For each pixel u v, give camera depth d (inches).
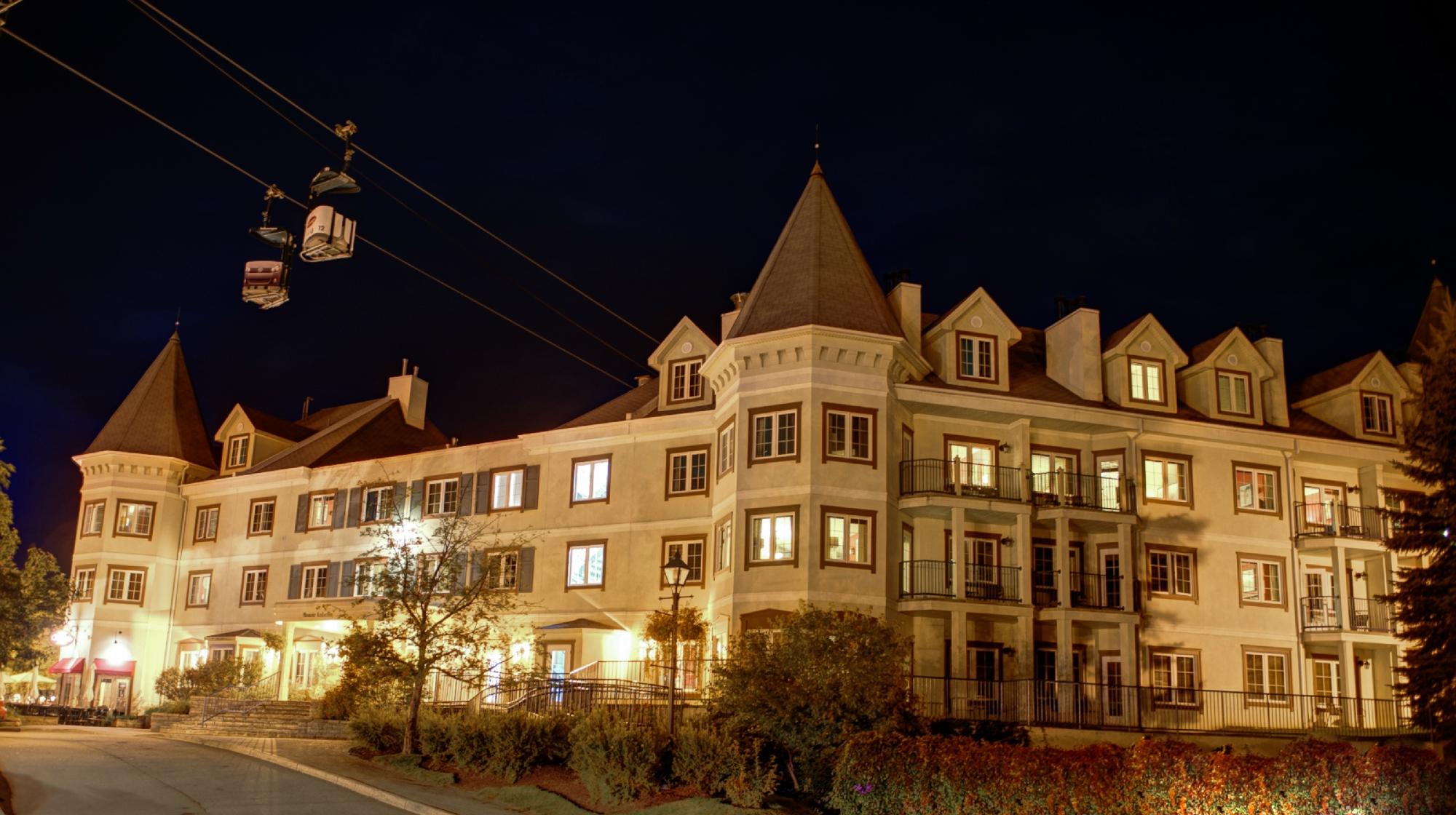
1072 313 1491.1
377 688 1234.6
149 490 1930.4
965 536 1349.7
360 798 840.9
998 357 1430.9
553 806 812.0
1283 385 1539.1
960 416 1400.1
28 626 1654.8
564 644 1450.5
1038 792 747.4
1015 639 1339.8
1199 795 780.0
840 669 860.0
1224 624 1419.8
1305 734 1299.2
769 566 1263.5
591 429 1531.7
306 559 1759.4
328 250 819.4
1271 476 1498.5
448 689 1505.9
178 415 2018.9
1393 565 1481.3
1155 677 1373.0
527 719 949.2
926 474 1352.1
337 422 2058.3
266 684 1636.3
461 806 809.5
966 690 1266.0
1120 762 772.6
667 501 1464.1
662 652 1358.3
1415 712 1169.4
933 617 1318.9
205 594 1875.0
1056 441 1441.9
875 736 797.9
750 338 1322.6
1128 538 1362.0
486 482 1617.9
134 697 1845.5
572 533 1518.2
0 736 1205.7
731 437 1352.1
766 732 864.9
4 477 1556.3
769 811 764.0
